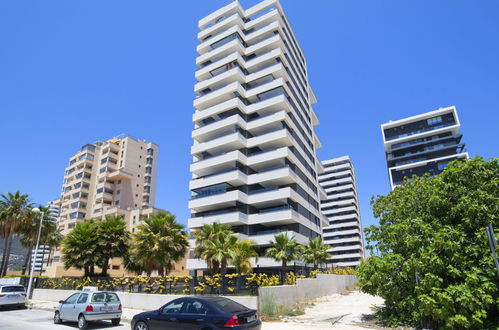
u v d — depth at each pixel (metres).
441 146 80.25
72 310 13.88
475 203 10.97
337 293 27.14
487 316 10.33
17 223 39.09
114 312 14.12
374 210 15.01
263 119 44.72
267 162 42.81
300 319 14.16
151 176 87.50
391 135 88.56
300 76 58.97
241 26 54.69
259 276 16.67
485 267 10.20
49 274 63.03
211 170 45.53
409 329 11.42
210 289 16.77
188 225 42.19
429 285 10.52
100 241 27.36
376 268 12.73
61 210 82.31
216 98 48.56
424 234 11.51
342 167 108.75
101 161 83.81
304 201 44.47
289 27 58.06
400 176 80.69
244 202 40.88
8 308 20.94
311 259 31.75
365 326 12.37
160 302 17.97
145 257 23.53
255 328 8.97
